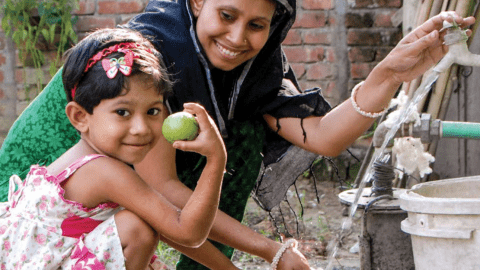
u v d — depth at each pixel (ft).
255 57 7.84
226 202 8.61
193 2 7.38
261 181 8.92
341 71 17.19
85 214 6.59
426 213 8.00
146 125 6.35
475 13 12.37
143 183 6.50
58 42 17.47
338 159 16.74
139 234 6.47
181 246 7.42
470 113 14.17
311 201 15.24
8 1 16.78
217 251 7.48
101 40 6.51
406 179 12.67
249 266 11.44
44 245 6.49
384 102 7.47
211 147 6.12
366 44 16.99
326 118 7.86
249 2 6.86
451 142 14.94
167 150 7.10
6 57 17.49
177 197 7.05
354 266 11.30
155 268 7.41
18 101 17.63
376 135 9.52
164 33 7.29
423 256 8.27
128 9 17.30
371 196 9.90
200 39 7.27
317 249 12.20
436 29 7.20
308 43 17.22
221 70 7.82
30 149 7.68
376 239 9.69
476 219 7.70
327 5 16.99
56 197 6.47
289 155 8.70
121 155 6.46
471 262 7.77
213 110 7.70
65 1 16.85
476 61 7.24
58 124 7.63
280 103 8.06
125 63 6.23
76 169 6.51
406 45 7.07
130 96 6.23
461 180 9.08
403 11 15.93
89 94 6.32
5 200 7.56
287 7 7.24
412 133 9.18
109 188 6.44
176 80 7.30
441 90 12.49
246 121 8.34
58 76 7.64
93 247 6.43
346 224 8.69
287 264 7.11
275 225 9.25
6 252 6.60
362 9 16.87
